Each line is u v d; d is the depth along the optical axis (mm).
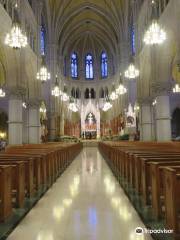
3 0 18734
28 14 25422
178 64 15828
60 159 14977
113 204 7070
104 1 41875
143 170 6910
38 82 28672
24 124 28703
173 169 4695
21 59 21797
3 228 5234
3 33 18516
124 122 38344
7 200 5859
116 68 49250
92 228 5246
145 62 25750
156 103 21406
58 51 45812
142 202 6996
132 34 37938
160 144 14719
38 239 4734
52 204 7133
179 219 4473
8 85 21344
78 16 47000
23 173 7160
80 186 9719
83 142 48594
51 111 38812
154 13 14867
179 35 15617
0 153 10281
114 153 15477
